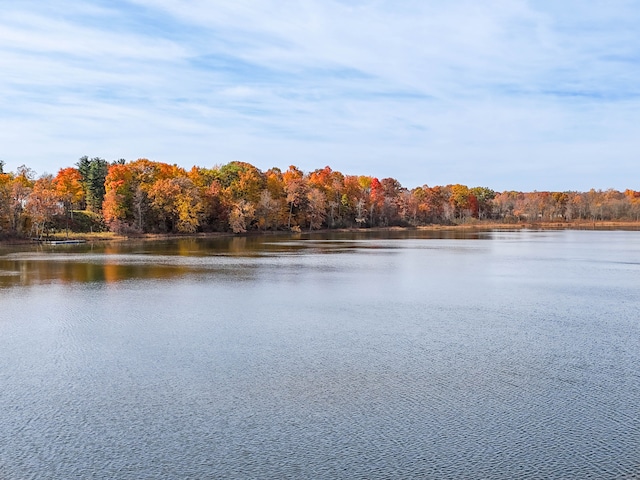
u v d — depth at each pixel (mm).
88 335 28594
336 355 24828
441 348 26016
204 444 16031
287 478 14133
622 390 20234
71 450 15742
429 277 51875
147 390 20469
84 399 19609
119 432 16891
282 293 41938
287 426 17203
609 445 15805
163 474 14398
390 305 36938
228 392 20188
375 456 15219
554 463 14797
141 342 27141
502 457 15125
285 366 23234
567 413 18094
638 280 50031
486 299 39406
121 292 42312
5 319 32469
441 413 18125
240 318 32656
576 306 36688
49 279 49781
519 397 19531
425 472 14367
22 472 14531
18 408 18828
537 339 27719
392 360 24047
